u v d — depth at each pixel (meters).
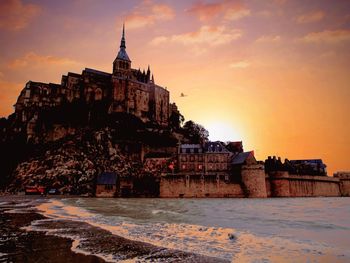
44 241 19.31
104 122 131.75
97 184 86.38
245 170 84.38
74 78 144.88
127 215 36.47
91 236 21.53
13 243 18.48
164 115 157.75
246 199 76.50
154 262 14.70
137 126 135.25
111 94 141.12
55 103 138.25
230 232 23.58
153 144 124.38
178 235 22.22
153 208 47.19
